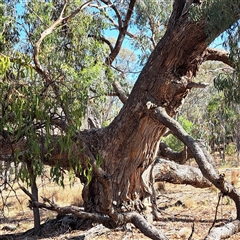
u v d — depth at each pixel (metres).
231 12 7.16
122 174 9.37
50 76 6.22
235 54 7.71
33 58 6.96
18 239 9.41
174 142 19.42
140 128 8.98
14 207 15.59
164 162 11.28
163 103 8.63
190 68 8.55
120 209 9.29
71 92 5.17
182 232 8.63
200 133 19.72
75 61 9.58
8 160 4.60
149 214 9.73
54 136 4.81
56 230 9.55
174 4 8.30
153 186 10.07
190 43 8.07
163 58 8.40
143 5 13.70
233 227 5.92
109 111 18.70
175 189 16.58
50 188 17.08
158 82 8.48
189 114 27.36
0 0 7.84
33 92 4.52
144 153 9.37
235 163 27.48
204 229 9.05
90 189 9.48
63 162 7.50
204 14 7.52
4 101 4.34
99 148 9.36
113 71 10.10
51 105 4.40
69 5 9.83
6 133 4.47
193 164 25.64
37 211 9.77
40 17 9.16
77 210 4.40
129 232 8.80
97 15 10.35
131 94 9.01
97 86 8.89
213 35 7.50
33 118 4.33
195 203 12.34
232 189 7.20
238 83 7.96
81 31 9.57
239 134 27.31
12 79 4.72
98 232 8.80
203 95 26.97
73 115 4.55
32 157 4.18
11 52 8.12
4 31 8.27
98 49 9.92
